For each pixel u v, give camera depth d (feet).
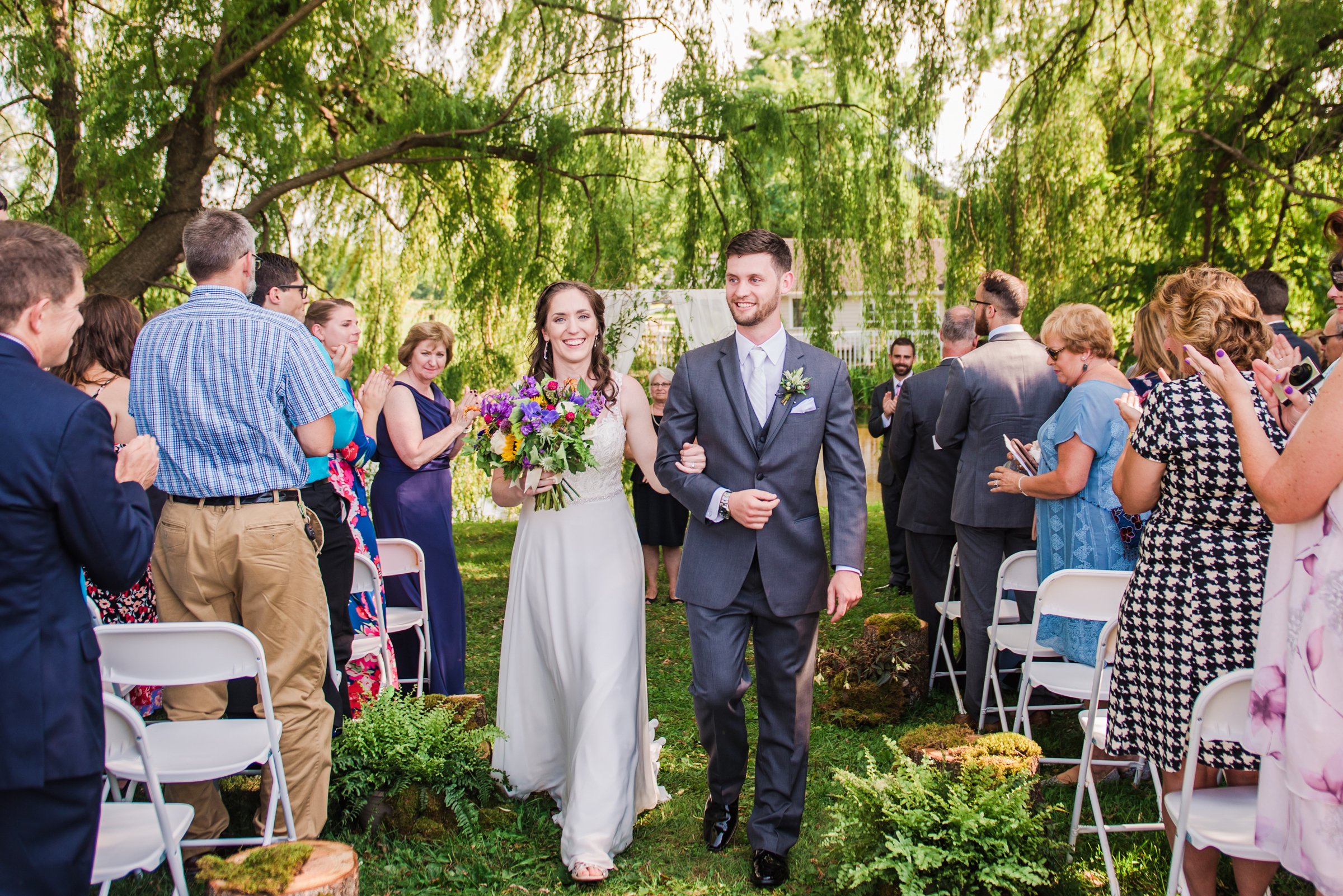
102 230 21.21
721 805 9.83
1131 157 26.71
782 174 26.99
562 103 25.13
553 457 9.68
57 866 5.78
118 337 10.43
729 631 9.27
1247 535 7.43
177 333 8.89
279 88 23.86
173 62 21.35
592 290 10.57
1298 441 6.04
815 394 9.17
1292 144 25.25
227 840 8.35
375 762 10.09
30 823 5.69
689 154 26.45
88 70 21.13
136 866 6.66
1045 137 25.82
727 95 25.36
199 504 8.88
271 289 11.73
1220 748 7.25
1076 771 11.34
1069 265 26.84
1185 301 7.93
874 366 28.68
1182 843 6.89
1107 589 9.91
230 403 8.80
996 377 12.85
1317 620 6.01
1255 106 25.32
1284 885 8.35
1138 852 9.34
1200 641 7.44
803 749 9.33
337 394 9.34
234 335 8.87
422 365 14.35
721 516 9.09
